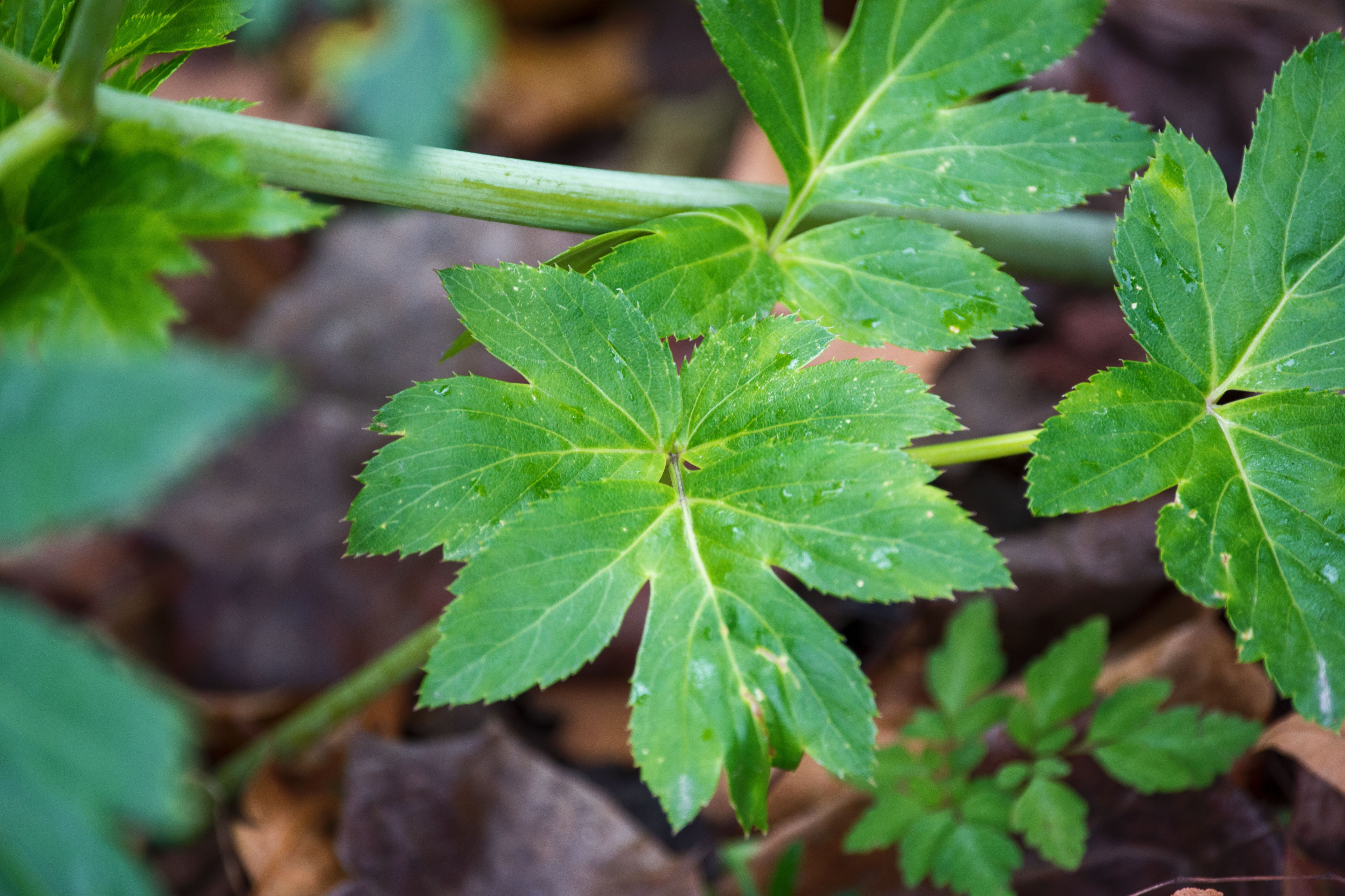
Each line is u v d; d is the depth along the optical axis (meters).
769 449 0.46
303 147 0.46
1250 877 0.53
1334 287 0.47
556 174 0.48
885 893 0.57
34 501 0.35
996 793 0.55
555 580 0.45
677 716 0.44
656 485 0.46
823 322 0.47
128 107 0.45
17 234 0.44
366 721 0.61
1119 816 0.56
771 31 0.48
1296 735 0.54
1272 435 0.46
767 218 0.50
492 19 0.40
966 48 0.49
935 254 0.48
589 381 0.46
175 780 0.38
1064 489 0.46
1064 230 0.55
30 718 0.38
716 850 0.60
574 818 0.58
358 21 0.49
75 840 0.38
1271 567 0.45
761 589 0.45
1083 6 0.48
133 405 0.36
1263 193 0.47
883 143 0.48
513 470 0.46
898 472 0.45
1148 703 0.55
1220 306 0.47
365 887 0.57
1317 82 0.47
